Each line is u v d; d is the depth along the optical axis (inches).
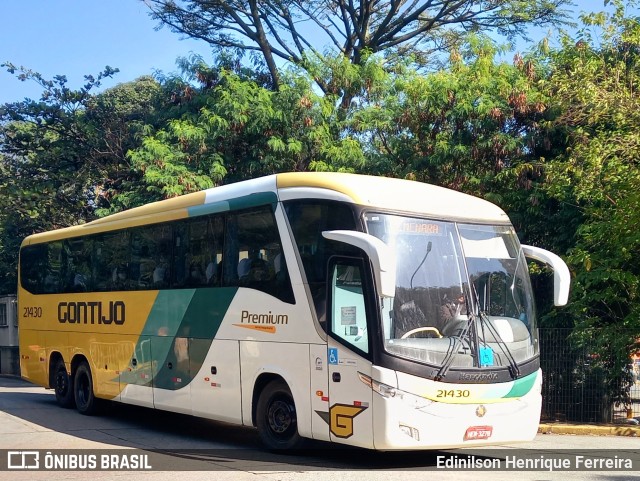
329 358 373.7
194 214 481.7
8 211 1155.9
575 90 615.2
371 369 352.2
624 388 605.9
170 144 820.6
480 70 724.7
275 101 800.9
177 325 486.3
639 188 558.9
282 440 406.6
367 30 1107.3
